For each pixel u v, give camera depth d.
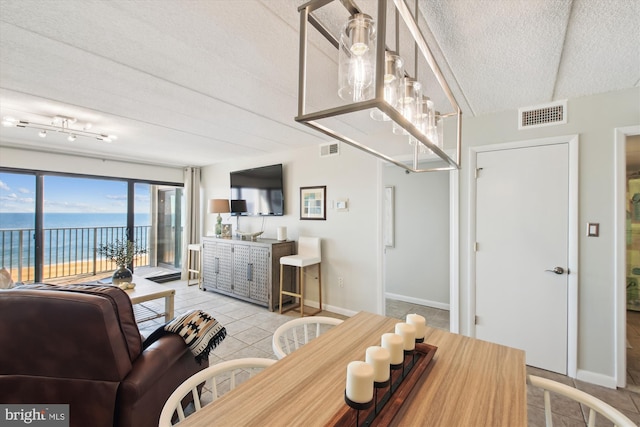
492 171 2.70
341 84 0.97
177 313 3.84
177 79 2.07
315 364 1.17
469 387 1.00
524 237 2.56
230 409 0.89
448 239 3.99
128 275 3.16
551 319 2.45
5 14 1.36
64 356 1.36
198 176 5.85
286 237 4.26
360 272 3.63
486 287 2.72
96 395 1.37
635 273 3.91
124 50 1.70
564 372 2.39
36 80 2.08
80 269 4.95
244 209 4.90
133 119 2.94
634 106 2.15
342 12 1.37
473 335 2.78
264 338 3.03
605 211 2.24
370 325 1.59
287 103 2.51
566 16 1.37
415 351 1.21
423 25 1.44
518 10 1.33
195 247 5.29
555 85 2.13
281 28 1.50
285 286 4.11
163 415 0.86
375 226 3.50
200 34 1.55
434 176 4.11
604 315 2.24
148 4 1.32
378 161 3.45
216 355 2.67
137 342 1.51
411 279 4.30
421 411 0.88
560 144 2.41
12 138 3.65
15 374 1.38
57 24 1.45
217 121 3.01
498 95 2.30
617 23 1.42
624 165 2.18
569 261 2.38
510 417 0.85
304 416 0.86
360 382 0.78
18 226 4.09
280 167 4.38
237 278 4.39
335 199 3.85
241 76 2.03
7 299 1.34
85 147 4.16
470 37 1.54
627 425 0.83
